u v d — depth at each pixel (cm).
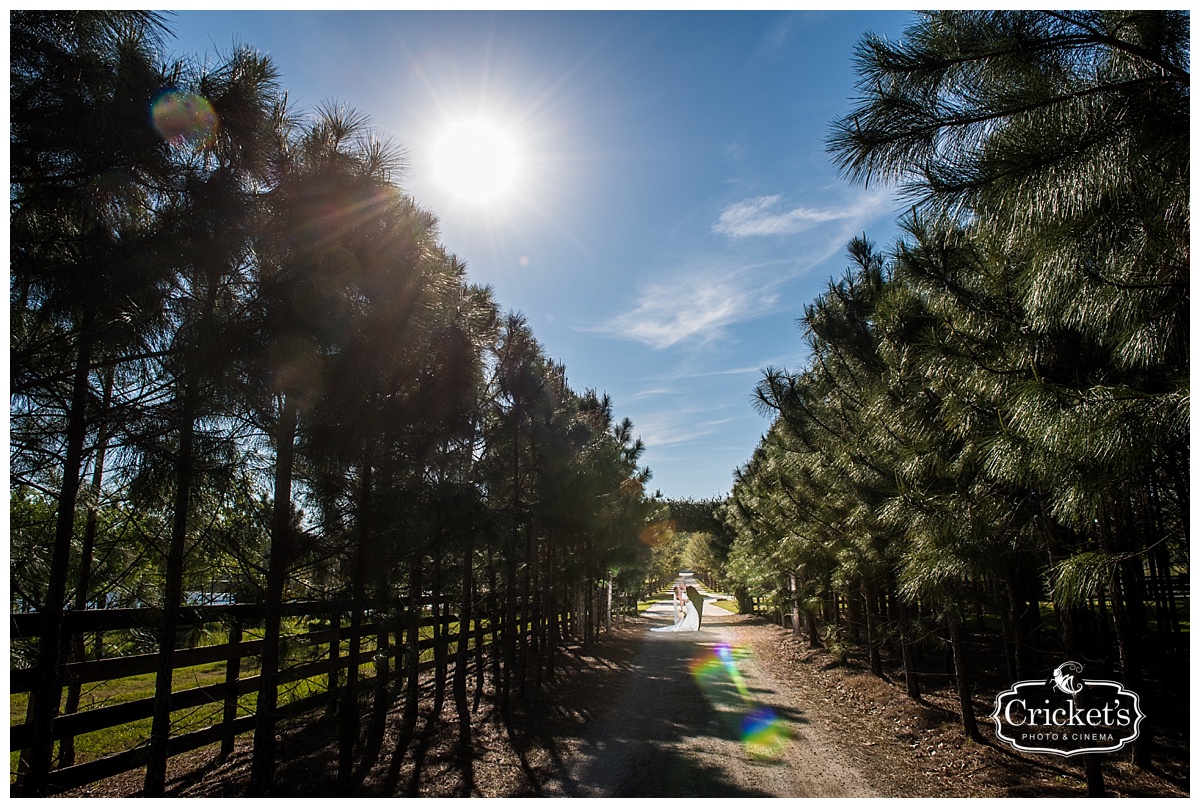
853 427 791
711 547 3441
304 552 527
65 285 337
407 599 669
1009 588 669
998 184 248
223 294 441
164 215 380
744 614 3322
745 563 2342
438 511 591
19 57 319
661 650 1756
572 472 1091
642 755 676
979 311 402
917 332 537
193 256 382
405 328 527
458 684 827
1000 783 554
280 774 573
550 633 1230
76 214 347
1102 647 851
